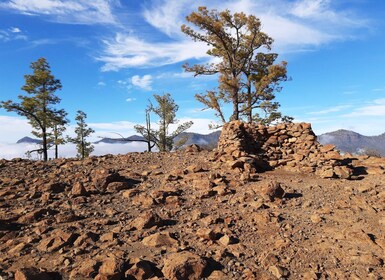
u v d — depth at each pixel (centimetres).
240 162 1272
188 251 620
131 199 952
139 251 629
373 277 555
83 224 757
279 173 1277
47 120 3603
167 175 1160
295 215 836
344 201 914
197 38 3083
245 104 3083
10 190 1004
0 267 553
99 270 541
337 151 1335
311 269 582
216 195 983
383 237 695
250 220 793
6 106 3391
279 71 2834
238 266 588
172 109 3178
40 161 1535
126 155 1694
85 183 1094
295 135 1485
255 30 2944
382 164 1367
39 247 636
